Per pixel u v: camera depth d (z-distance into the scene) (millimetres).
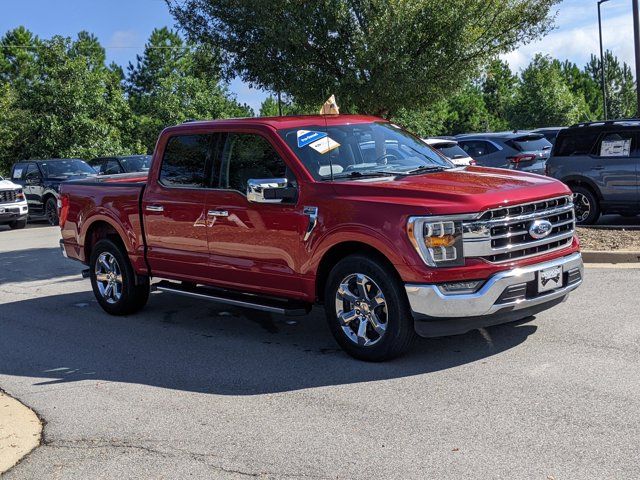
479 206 5559
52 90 34906
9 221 21234
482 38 15031
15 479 4340
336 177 6422
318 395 5414
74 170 22438
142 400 5590
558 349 6047
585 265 9531
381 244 5715
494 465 4070
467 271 5551
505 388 5250
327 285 6215
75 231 8945
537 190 5973
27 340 7656
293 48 14594
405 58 14328
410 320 5828
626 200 12414
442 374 5656
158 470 4344
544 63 59656
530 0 14734
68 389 5980
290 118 7039
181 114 56781
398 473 4066
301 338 7074
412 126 42625
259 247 6660
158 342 7273
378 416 4922
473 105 66938
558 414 4715
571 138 12984
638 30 19297
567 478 3859
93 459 4559
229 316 8203
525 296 5789
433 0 14250
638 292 7836
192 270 7414
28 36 73188
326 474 4125
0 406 5633
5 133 35531
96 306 9211
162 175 7691
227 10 14914
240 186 6852
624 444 4211
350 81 14539
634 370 5441
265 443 4621
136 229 7973
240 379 5934
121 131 41656
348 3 14461
